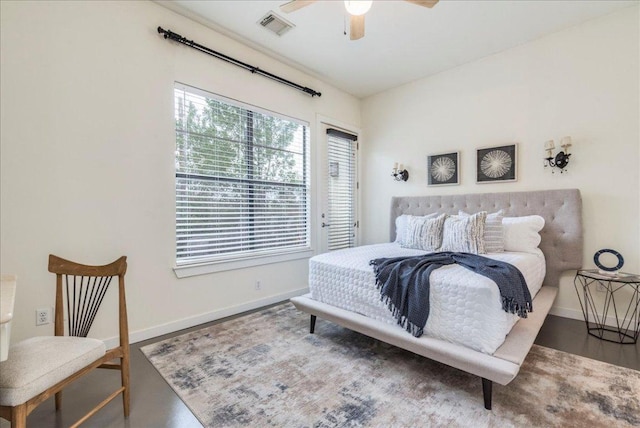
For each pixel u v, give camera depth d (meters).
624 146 2.66
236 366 2.06
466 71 3.61
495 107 3.39
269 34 3.00
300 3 1.96
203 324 2.85
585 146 2.84
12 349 1.30
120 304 1.57
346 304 2.37
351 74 3.90
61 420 1.53
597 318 2.80
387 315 2.10
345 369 2.01
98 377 1.93
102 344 1.45
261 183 3.42
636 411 1.56
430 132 3.96
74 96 2.18
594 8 2.62
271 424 1.50
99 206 2.30
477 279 1.75
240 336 2.55
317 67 3.70
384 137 4.47
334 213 4.34
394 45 3.19
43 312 2.07
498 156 3.36
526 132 3.18
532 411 1.57
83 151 2.22
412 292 1.93
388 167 4.44
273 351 2.28
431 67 3.70
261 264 3.38
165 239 2.64
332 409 1.61
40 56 2.04
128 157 2.43
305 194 3.95
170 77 2.66
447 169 3.78
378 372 1.98
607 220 2.75
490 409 1.59
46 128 2.07
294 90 3.72
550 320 2.89
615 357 2.14
